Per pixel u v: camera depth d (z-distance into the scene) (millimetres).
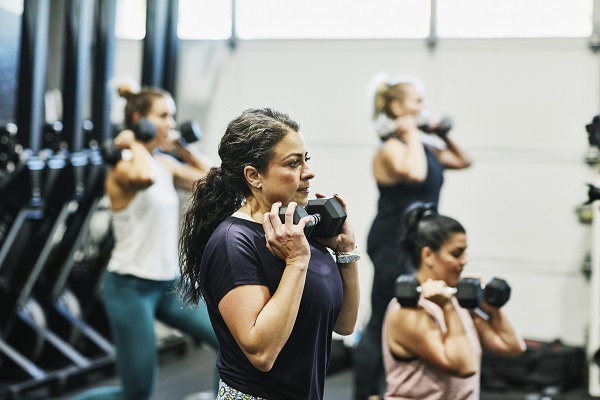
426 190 5137
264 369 2316
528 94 6777
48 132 5910
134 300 4391
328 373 6668
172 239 4566
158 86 7035
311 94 7211
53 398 5773
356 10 7098
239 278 2348
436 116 6938
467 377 3129
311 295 2393
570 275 6738
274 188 2422
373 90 5281
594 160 6645
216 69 7398
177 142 5133
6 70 5668
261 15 7289
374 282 5102
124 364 4398
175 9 7230
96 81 6398
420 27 6973
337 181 7188
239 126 2455
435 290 3141
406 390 3236
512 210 6832
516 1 6766
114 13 6418
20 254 6238
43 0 5617
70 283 6781
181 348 7168
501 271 6855
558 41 6703
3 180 5602
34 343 6047
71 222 6363
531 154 6785
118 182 4438
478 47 6848
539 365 6238
